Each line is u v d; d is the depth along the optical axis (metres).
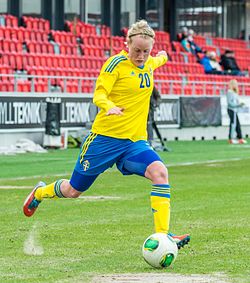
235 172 22.02
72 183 10.02
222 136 41.66
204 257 9.82
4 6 39.94
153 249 9.06
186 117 38.88
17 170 22.27
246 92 48.75
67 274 8.78
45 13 42.03
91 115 33.06
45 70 36.28
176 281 8.38
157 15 50.34
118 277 8.60
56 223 12.57
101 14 46.41
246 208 14.45
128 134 9.65
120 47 44.12
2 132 29.17
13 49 37.31
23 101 30.05
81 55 41.06
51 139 30.83
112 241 10.97
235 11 60.09
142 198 15.86
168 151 31.02
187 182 19.16
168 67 46.22
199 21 55.53
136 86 9.59
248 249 10.37
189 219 13.06
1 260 9.63
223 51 55.34
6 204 14.85
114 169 22.55
